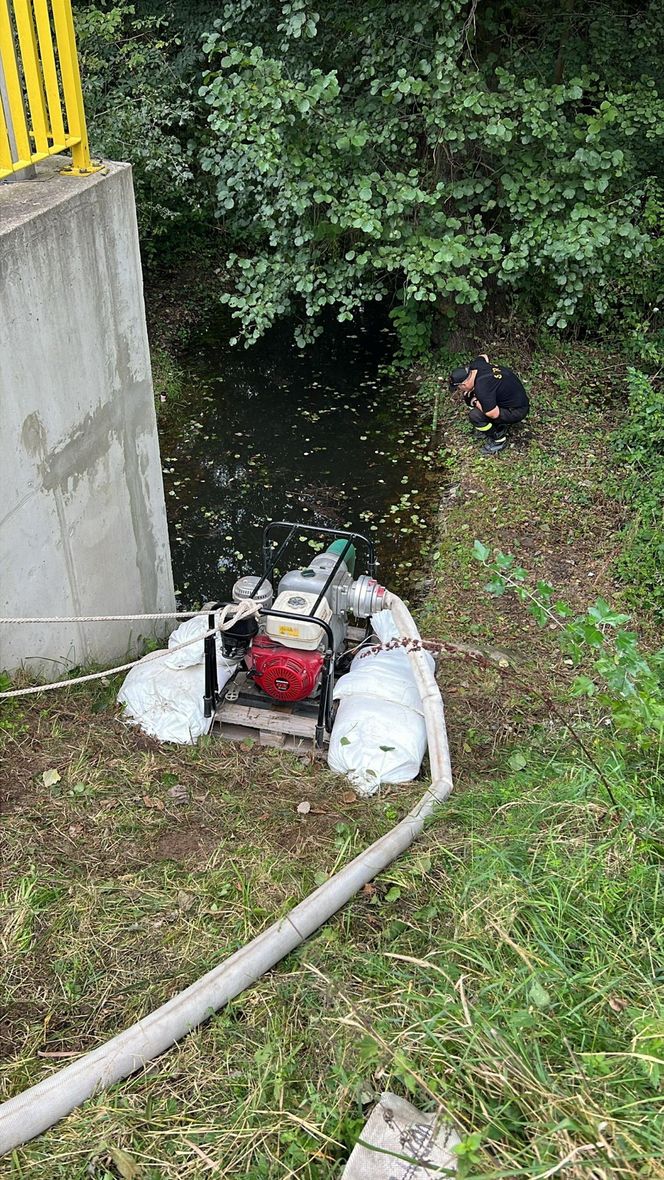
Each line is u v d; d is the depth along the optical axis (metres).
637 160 9.23
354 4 8.16
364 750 4.18
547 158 8.00
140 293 4.98
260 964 3.04
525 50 8.81
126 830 3.74
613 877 3.15
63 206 4.00
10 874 3.45
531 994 2.70
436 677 5.16
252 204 10.91
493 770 4.38
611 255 8.66
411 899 3.37
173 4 10.62
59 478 4.36
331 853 3.68
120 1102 2.65
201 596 6.91
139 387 5.16
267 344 10.89
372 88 7.80
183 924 3.28
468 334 9.86
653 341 9.61
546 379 9.52
